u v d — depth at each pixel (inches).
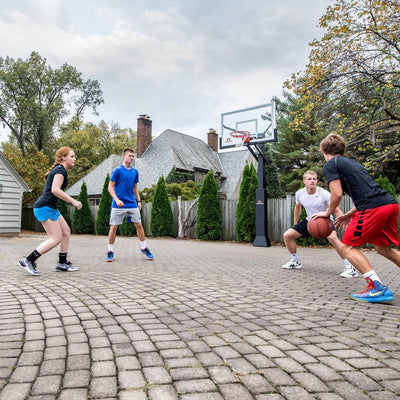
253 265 257.1
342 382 67.8
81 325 102.4
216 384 66.4
